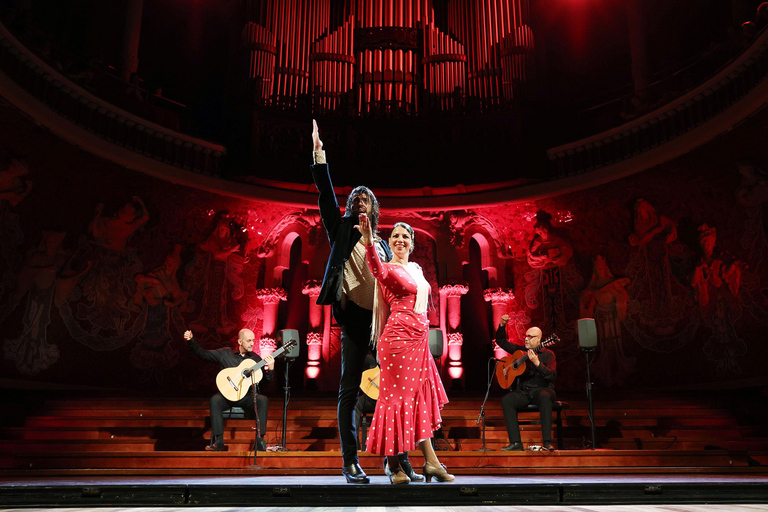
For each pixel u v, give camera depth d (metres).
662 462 6.10
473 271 13.89
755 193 9.88
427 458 3.14
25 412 8.26
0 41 9.34
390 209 13.03
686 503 2.74
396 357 3.09
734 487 2.81
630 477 5.02
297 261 13.89
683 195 11.02
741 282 9.98
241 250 12.47
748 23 9.43
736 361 9.91
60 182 10.59
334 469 5.81
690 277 10.73
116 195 11.38
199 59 14.17
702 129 10.48
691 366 10.48
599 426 7.77
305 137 13.53
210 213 12.36
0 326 9.57
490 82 13.77
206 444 7.24
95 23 12.89
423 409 3.08
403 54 14.14
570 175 12.29
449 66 13.96
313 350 12.21
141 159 11.51
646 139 11.52
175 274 11.77
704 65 11.71
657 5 13.23
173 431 7.26
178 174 11.95
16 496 2.62
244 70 13.56
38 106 9.97
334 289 3.14
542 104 13.44
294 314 13.55
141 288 11.34
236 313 12.17
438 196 13.03
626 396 9.12
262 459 5.99
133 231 11.45
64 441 6.96
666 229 11.20
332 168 13.41
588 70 14.18
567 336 11.86
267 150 13.25
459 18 14.66
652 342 11.01
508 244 12.73
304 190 13.24
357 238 3.27
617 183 11.88
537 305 12.25
